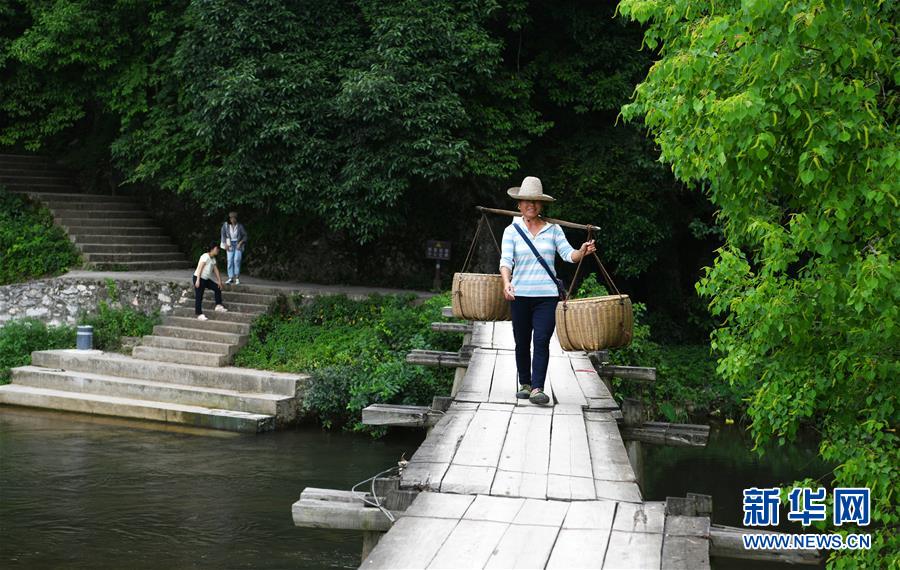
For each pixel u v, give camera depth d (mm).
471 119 17609
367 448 13641
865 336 5867
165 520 9992
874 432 6168
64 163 24859
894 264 5062
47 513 10094
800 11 4652
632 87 18297
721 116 4980
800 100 4953
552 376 8516
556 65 18578
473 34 17094
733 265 6145
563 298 7102
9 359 17578
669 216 18938
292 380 15141
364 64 17297
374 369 14961
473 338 10789
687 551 4062
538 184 7023
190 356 16672
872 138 5059
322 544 9453
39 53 20453
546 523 4418
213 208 18609
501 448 5738
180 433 14266
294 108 17062
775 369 6383
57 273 20141
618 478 5176
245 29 17016
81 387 16266
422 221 19703
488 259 19297
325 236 20328
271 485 11438
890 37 5191
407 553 3979
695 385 17469
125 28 21062
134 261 21125
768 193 6016
